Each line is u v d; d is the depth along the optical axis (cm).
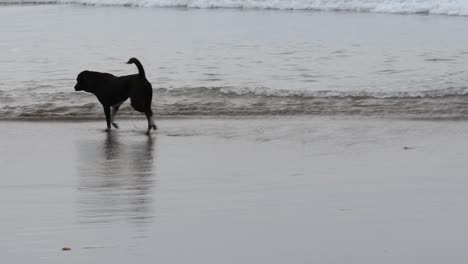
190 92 1564
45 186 912
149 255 639
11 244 671
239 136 1230
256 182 922
